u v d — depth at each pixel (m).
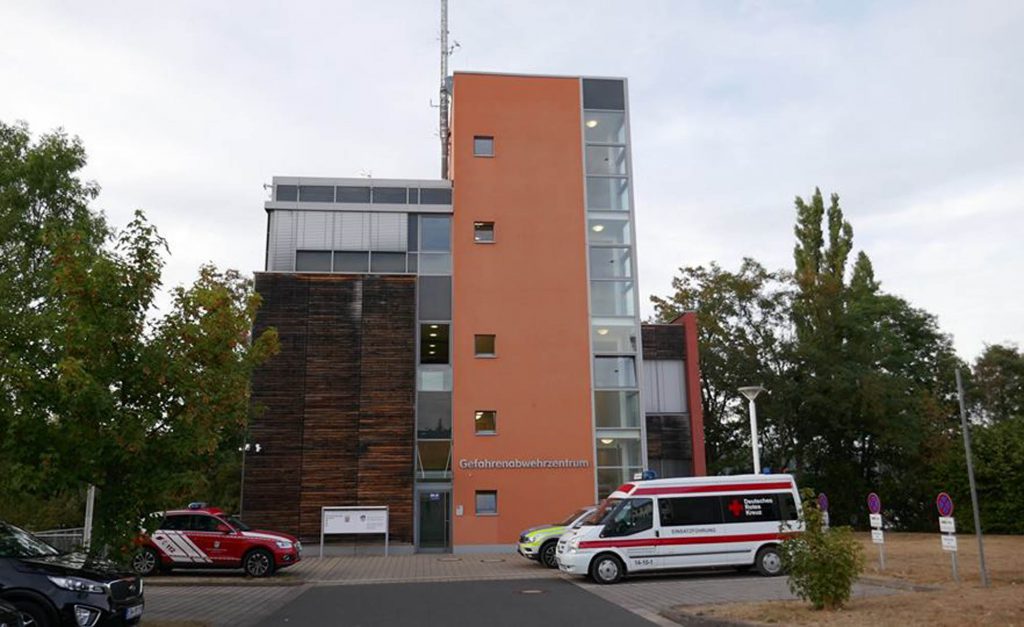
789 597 14.07
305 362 28.94
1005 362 50.72
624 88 33.44
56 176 21.89
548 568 21.73
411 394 29.11
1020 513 31.89
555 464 29.47
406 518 27.97
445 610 13.80
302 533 27.52
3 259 20.14
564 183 32.00
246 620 12.84
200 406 11.66
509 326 30.55
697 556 18.16
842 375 35.00
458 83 32.38
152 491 11.33
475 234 31.31
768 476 19.00
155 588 17.92
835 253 46.97
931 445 36.50
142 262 12.04
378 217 31.23
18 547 10.80
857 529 37.66
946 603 11.59
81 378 10.43
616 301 31.44
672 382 32.22
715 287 40.78
